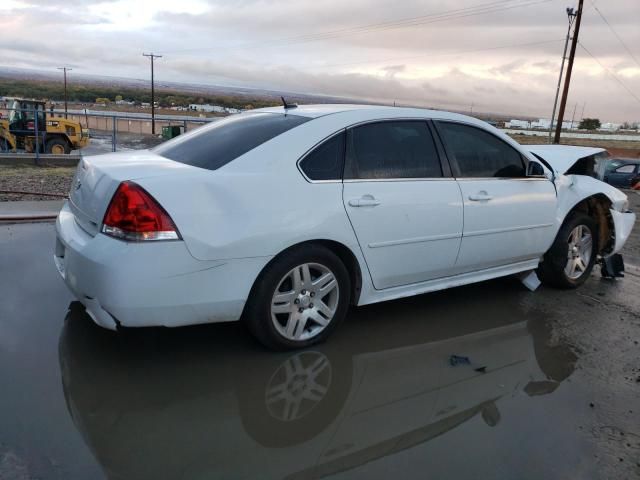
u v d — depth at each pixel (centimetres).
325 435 266
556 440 272
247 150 329
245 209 306
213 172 311
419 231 378
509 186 435
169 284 288
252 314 324
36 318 372
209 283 299
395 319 417
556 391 324
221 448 250
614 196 540
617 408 307
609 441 274
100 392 288
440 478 239
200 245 291
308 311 345
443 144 403
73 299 409
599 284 547
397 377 329
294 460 245
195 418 272
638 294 520
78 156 1808
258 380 312
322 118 357
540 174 452
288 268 326
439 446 262
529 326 423
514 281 535
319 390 308
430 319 422
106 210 292
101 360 322
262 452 249
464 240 407
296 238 322
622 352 385
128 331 361
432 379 330
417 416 288
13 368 305
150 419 268
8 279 441
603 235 560
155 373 312
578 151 554
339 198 340
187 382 305
